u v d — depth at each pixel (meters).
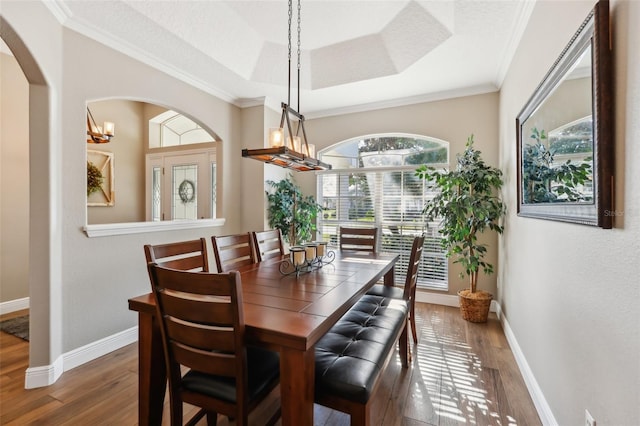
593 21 1.12
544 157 1.68
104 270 2.53
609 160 1.07
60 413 1.80
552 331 1.63
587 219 1.18
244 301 1.50
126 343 2.70
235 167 4.05
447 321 3.24
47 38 2.05
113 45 2.55
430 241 3.86
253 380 1.31
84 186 2.39
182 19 2.48
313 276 2.03
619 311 1.01
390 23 2.74
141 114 5.37
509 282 2.77
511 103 2.69
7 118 3.48
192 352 1.25
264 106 4.00
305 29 2.87
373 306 2.22
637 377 0.91
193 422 1.52
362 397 1.24
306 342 1.10
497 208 3.00
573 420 1.37
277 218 4.07
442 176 3.23
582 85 1.23
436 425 1.71
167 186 5.16
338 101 4.00
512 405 1.89
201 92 3.49
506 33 2.44
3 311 3.45
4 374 2.22
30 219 2.08
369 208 4.20
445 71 3.12
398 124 3.99
